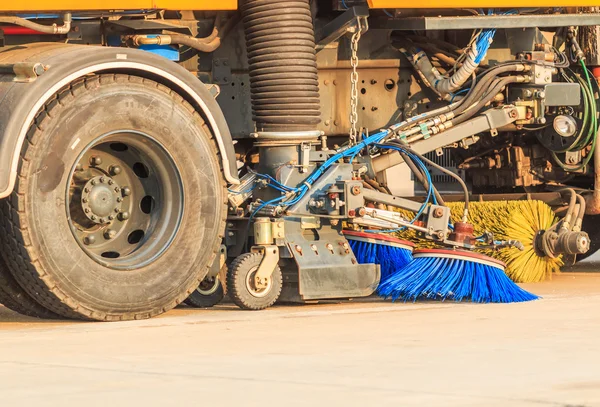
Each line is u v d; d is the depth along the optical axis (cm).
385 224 1507
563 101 1673
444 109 1634
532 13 1655
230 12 1556
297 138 1495
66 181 1280
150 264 1339
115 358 992
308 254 1455
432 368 899
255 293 1412
